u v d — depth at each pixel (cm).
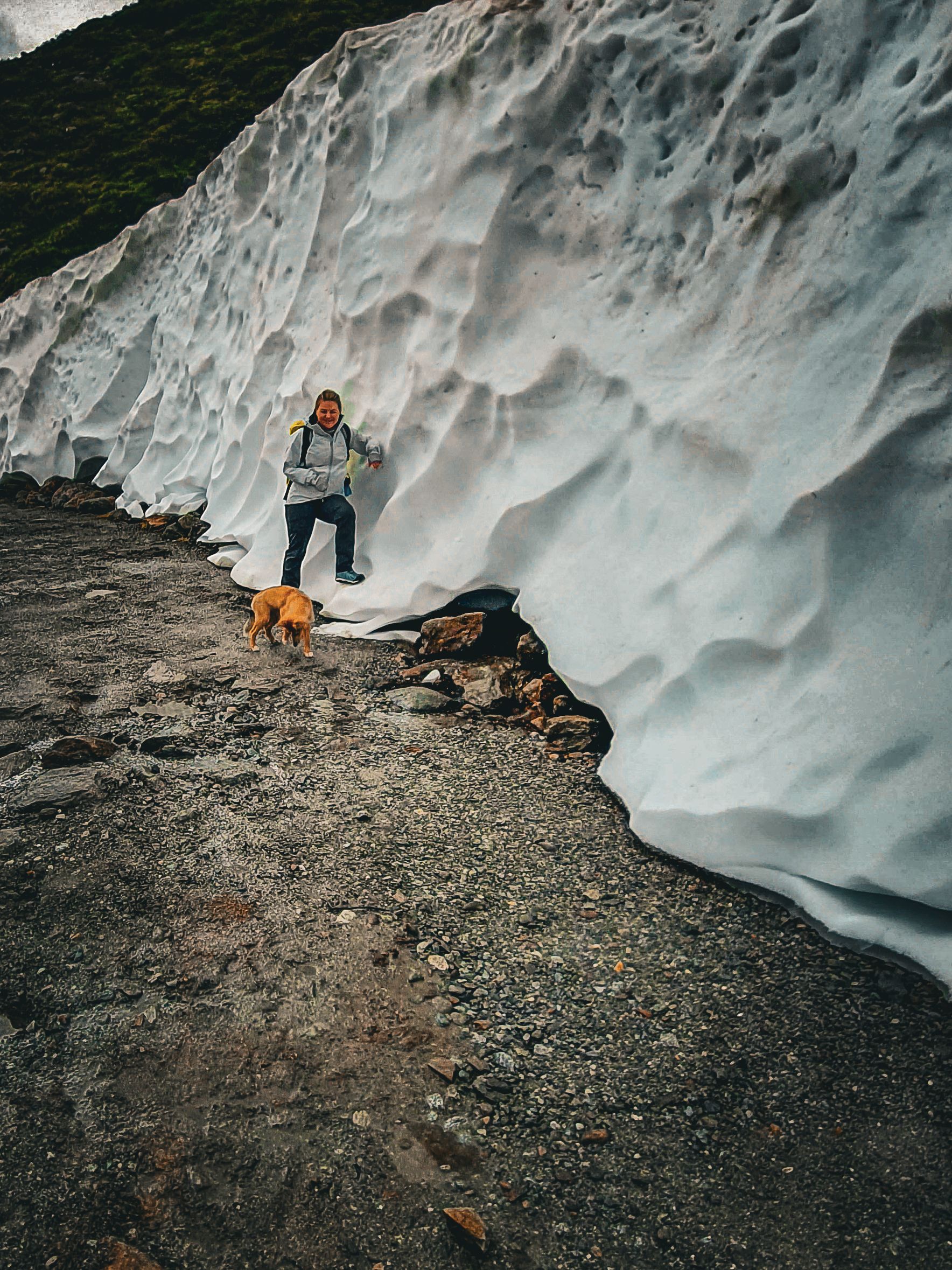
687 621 394
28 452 1250
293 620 528
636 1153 217
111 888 307
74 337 1256
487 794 384
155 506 968
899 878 280
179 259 1153
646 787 367
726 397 420
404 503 603
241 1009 256
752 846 317
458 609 549
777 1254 192
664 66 509
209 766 398
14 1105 224
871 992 265
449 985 271
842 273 388
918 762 293
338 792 379
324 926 292
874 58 400
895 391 342
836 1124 223
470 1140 219
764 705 348
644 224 516
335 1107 227
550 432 527
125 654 541
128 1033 247
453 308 612
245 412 847
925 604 315
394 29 747
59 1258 187
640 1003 266
